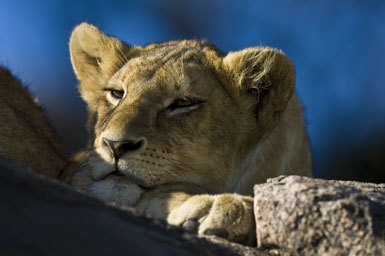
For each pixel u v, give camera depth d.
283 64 8.30
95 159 7.53
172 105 7.93
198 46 9.09
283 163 8.79
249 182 8.45
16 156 9.00
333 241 5.38
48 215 4.01
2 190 4.17
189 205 6.32
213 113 8.11
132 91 8.00
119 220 4.46
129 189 7.38
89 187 7.69
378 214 5.42
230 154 8.25
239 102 8.38
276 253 5.59
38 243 3.59
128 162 7.27
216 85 8.30
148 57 8.62
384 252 5.22
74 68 10.07
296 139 9.15
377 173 22.31
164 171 7.59
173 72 8.06
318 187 5.63
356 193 5.60
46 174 9.48
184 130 7.82
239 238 6.02
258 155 8.49
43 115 11.26
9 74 10.94
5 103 9.42
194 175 7.93
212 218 6.00
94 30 9.64
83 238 3.84
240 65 8.33
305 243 5.45
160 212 6.79
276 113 8.43
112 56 9.46
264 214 5.70
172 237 4.81
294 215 5.50
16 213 3.88
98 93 9.53
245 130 8.37
